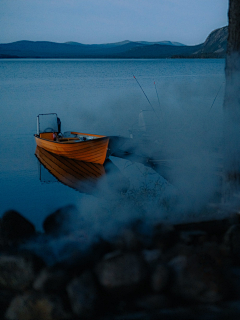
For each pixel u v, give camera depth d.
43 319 2.99
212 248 3.78
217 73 80.50
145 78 70.38
